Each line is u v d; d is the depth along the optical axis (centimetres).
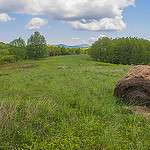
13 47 5159
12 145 281
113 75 1311
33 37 5319
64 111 435
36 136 305
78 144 280
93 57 5562
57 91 683
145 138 304
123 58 4938
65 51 9662
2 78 1303
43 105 459
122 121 380
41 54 5353
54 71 1788
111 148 269
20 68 2650
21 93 664
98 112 437
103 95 630
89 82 921
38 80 1055
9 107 402
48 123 373
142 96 510
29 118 366
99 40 5650
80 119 385
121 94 571
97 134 320
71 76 1250
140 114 402
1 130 306
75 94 636
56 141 282
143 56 4900
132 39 5478
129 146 277
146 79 486
